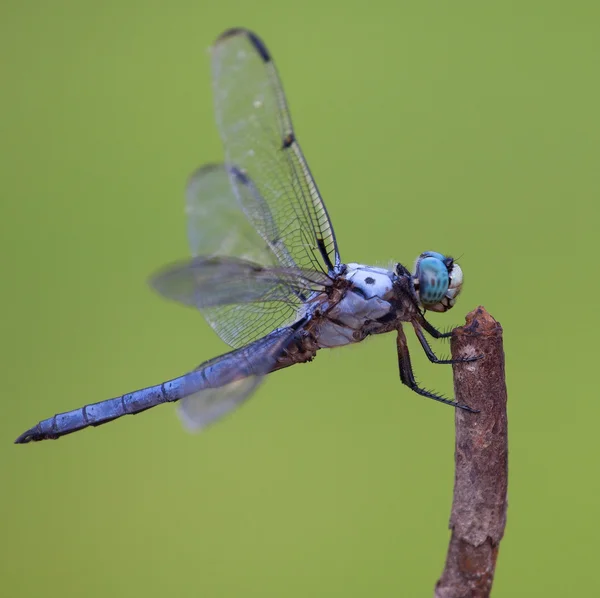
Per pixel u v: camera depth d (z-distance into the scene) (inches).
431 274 30.7
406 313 30.8
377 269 30.8
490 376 29.8
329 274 30.8
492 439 29.8
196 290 30.3
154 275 30.2
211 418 30.6
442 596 29.8
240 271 30.5
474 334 29.8
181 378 30.8
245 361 30.7
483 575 29.8
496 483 29.8
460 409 29.8
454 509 29.8
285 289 30.7
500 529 29.8
